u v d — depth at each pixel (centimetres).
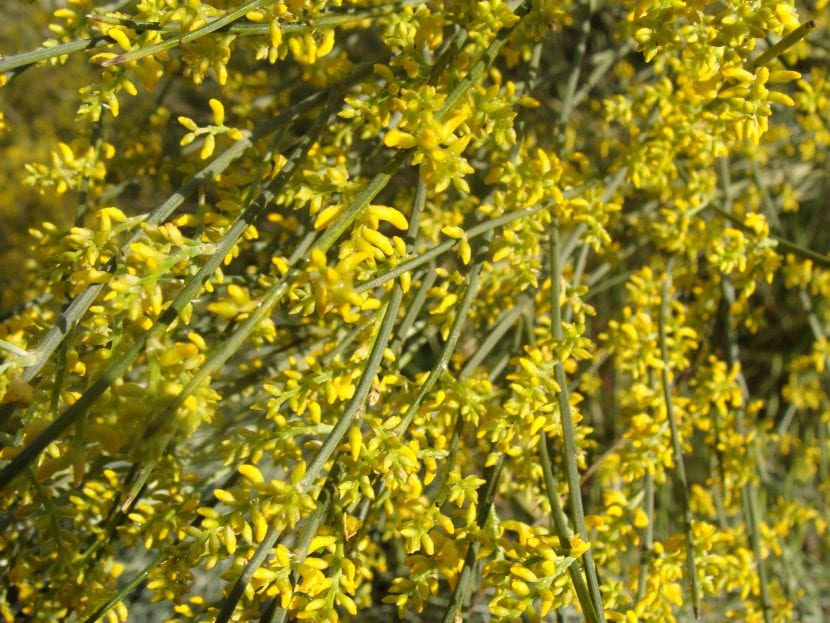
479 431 29
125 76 29
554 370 30
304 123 45
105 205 44
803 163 54
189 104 68
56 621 31
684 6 28
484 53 29
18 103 73
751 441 39
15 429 30
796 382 50
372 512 32
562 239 42
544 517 35
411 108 27
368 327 30
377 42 61
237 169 34
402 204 41
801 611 49
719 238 38
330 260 36
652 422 34
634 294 37
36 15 71
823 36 53
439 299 34
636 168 35
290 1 28
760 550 36
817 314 54
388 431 28
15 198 67
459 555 29
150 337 26
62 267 30
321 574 27
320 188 29
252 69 51
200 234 29
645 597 31
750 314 42
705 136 35
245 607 29
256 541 26
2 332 29
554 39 62
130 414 25
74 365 28
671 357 36
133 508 31
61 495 32
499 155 36
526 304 35
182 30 28
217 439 37
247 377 37
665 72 41
